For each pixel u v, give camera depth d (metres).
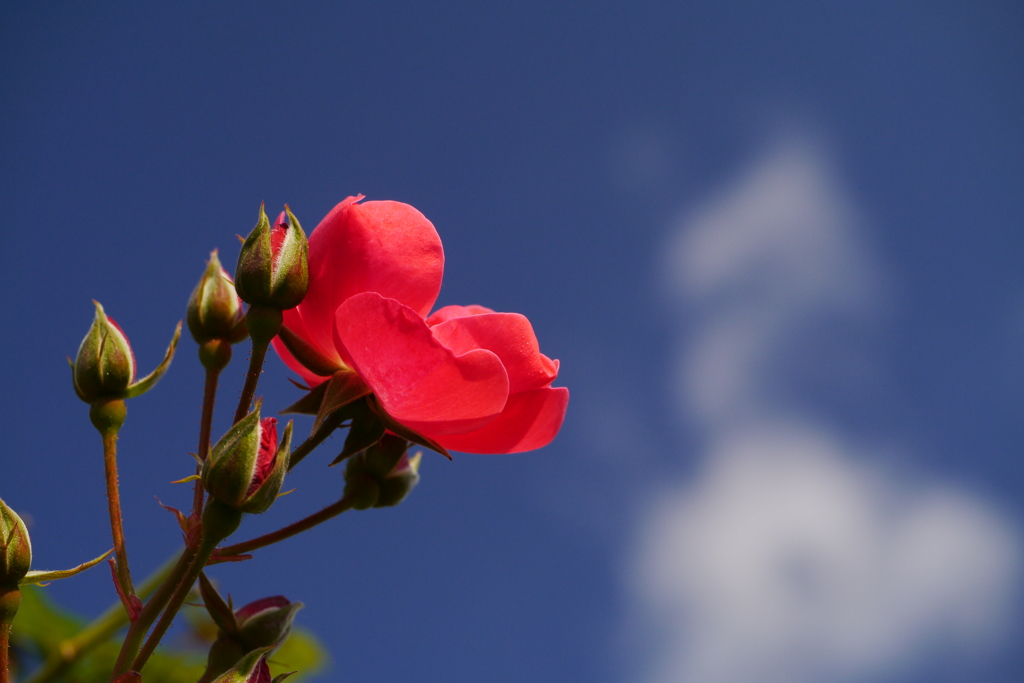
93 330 0.50
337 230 0.49
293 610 0.51
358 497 0.51
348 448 0.49
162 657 0.62
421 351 0.48
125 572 0.48
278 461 0.46
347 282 0.49
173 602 0.46
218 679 0.46
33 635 0.62
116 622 0.55
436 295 0.50
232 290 0.52
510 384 0.50
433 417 0.49
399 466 0.52
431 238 0.50
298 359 0.50
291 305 0.48
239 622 0.50
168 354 0.50
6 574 0.47
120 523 0.48
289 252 0.48
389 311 0.48
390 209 0.50
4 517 0.47
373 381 0.49
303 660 0.73
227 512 0.46
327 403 0.49
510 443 0.50
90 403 0.49
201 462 0.48
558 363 0.51
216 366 0.52
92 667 0.61
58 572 0.47
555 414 0.51
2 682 0.46
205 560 0.46
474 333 0.49
